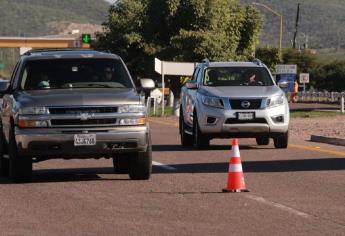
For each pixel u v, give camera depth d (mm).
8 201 25062
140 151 29188
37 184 29141
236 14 127875
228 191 26578
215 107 42156
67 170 33969
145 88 30781
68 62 31359
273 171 32562
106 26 130250
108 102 28859
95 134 28609
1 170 32219
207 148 43844
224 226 20641
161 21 125812
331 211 22766
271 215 22156
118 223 21156
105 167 35031
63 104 28672
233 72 44812
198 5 122250
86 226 20781
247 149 43500
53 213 22750
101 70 31250
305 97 159125
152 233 19812
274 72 147125
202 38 120625
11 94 30766
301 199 24984
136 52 128750
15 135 28859
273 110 42094
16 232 20078
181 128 46938
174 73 93875
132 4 128625
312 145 46250
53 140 28516
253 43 131625
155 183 28953
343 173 31859
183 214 22391
